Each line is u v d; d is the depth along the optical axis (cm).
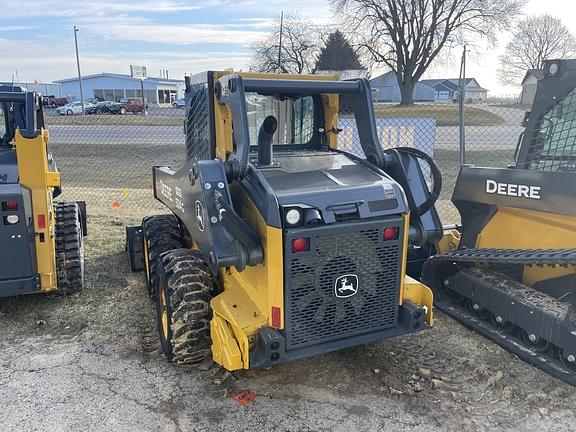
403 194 345
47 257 470
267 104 418
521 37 4988
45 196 460
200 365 400
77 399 362
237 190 349
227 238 318
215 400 360
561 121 420
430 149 884
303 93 394
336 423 336
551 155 430
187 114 460
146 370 398
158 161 1587
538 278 441
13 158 479
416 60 4128
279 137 429
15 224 449
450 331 461
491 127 2045
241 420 339
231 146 369
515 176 439
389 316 360
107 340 447
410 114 2312
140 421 338
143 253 598
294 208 312
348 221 327
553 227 418
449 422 337
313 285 328
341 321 344
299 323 331
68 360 414
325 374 390
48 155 521
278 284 320
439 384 376
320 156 402
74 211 558
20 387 376
